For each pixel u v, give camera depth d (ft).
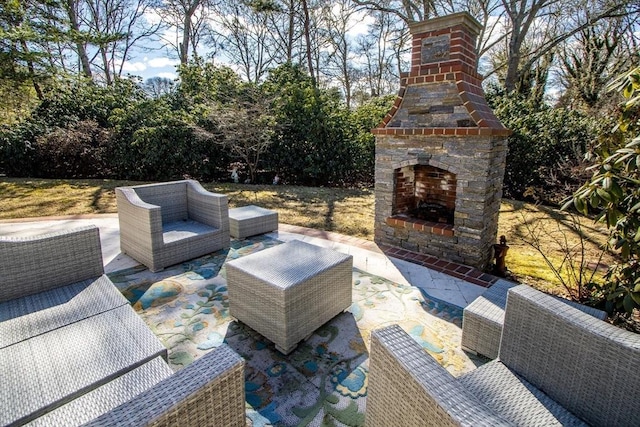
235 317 9.36
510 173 25.39
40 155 30.71
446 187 14.89
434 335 8.98
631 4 31.71
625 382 4.55
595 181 7.43
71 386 5.31
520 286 6.01
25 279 7.78
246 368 7.79
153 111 31.50
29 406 4.93
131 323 6.96
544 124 24.40
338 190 28.71
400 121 13.75
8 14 28.53
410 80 13.17
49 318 6.97
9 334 6.40
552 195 22.98
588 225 18.86
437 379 4.03
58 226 17.57
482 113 12.11
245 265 9.11
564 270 13.24
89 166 31.60
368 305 10.45
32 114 32.40
